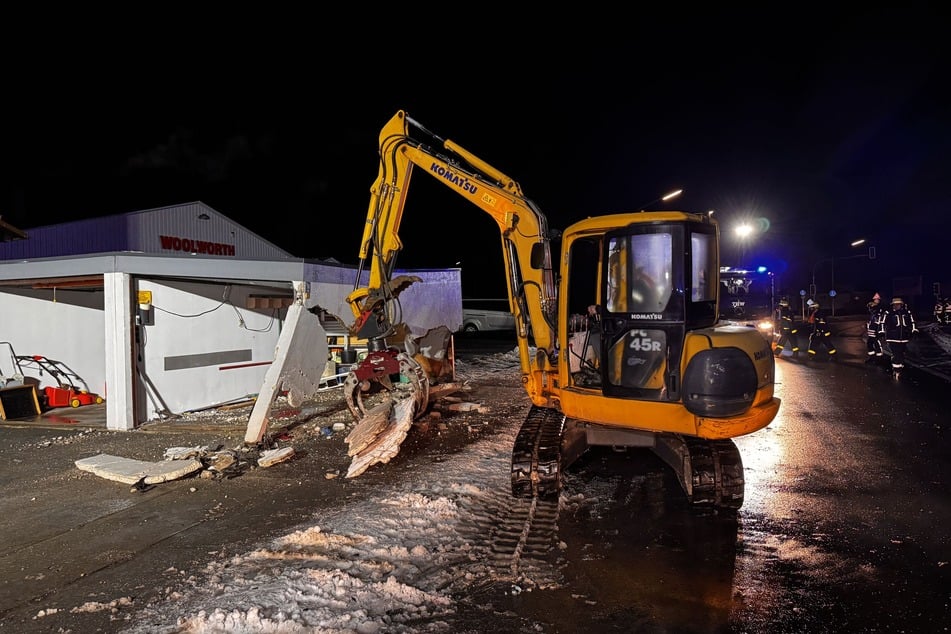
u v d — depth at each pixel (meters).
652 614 4.14
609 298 5.88
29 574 4.82
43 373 13.05
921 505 6.12
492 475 7.13
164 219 22.81
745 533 5.48
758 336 5.89
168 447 8.75
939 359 17.89
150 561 5.01
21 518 6.02
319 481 7.07
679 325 5.61
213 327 12.21
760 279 19.77
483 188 7.59
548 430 6.74
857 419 9.97
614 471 7.27
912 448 8.19
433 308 13.34
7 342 12.61
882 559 4.95
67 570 4.88
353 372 9.33
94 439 9.42
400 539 5.31
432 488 6.61
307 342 9.17
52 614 4.19
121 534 5.59
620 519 5.81
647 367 5.74
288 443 8.89
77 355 13.52
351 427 9.71
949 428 9.30
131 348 10.21
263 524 5.78
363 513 5.91
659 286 5.68
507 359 19.06
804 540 5.32
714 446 5.96
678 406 5.57
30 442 9.31
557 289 7.26
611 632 3.93
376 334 8.91
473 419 10.27
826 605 4.25
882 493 6.47
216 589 4.48
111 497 6.62
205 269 10.18
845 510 6.01
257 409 8.52
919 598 4.33
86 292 13.63
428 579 4.61
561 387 6.33
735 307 19.38
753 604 4.27
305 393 9.12
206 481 7.14
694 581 4.60
